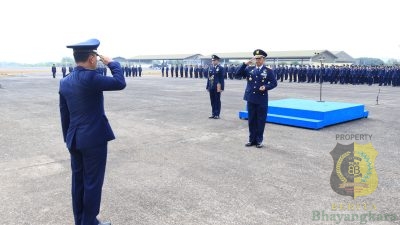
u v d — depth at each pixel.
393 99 16.45
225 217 3.83
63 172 5.39
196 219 3.78
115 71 3.21
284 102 10.99
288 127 9.12
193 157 6.20
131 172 5.36
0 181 4.96
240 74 7.05
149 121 10.03
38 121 9.96
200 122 9.87
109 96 17.89
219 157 6.20
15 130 8.61
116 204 4.17
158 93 19.73
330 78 29.62
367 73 27.72
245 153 6.48
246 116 10.27
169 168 5.56
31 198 4.37
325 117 8.93
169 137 7.85
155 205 4.15
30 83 29.25
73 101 3.15
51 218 3.82
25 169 5.52
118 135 8.05
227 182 4.93
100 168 3.30
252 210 4.00
